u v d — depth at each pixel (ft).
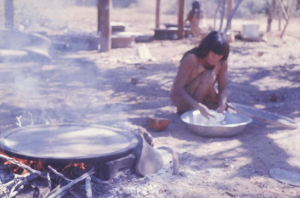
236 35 38.52
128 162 7.72
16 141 7.99
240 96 16.90
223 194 7.41
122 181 7.54
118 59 26.55
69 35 31.22
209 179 8.14
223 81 12.32
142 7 78.48
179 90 11.76
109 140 8.30
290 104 15.61
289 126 11.73
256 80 20.40
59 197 6.70
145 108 14.65
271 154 9.81
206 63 11.75
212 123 11.53
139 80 20.17
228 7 39.93
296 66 24.11
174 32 38.22
